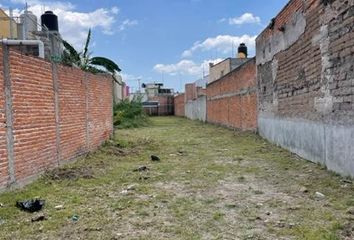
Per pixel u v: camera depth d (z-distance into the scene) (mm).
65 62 13914
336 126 6688
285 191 5746
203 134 16609
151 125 24312
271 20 11477
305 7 8297
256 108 14539
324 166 7379
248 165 8219
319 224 4137
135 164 8531
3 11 13586
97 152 10258
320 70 7430
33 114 6559
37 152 6695
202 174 7277
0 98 5457
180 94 41312
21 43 10898
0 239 3885
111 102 13625
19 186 5969
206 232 4027
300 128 8977
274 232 3961
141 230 4117
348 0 5965
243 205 5043
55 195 5613
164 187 6184
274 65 11539
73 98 8844
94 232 4066
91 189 6035
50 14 16016
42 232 4078
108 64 16250
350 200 5012
